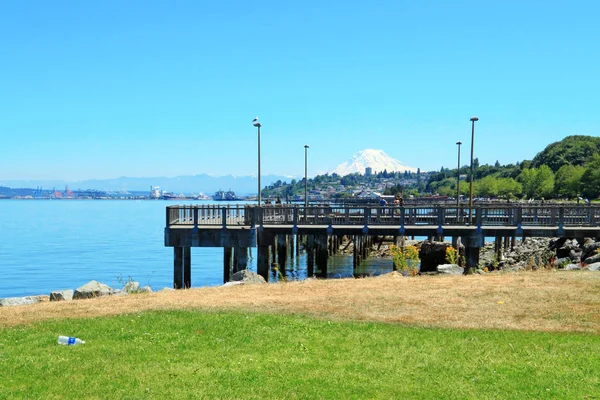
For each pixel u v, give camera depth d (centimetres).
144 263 5953
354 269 4847
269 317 1783
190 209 4044
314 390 1161
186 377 1239
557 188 14050
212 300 2077
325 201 8162
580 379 1224
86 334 1605
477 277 2498
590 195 12606
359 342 1505
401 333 1595
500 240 4509
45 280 4784
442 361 1349
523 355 1394
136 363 1342
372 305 1944
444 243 4212
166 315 1825
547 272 2609
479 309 1861
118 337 1572
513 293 2059
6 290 4278
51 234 10069
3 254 6781
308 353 1415
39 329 1673
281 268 4288
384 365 1323
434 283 2339
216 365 1326
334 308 1908
